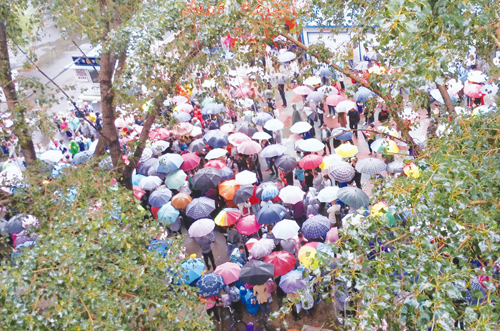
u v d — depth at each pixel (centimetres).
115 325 428
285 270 1072
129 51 799
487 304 309
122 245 543
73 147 2095
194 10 767
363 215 450
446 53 360
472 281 358
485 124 487
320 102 2022
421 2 322
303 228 1183
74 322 415
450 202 368
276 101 2380
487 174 388
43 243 520
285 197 1359
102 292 456
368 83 779
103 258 518
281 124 1816
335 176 1416
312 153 1686
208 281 1026
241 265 1186
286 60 2142
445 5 346
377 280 368
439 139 529
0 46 879
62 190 693
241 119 2127
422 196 393
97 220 543
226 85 883
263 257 1121
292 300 437
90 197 680
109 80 927
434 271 337
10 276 440
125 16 905
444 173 375
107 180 692
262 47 794
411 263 364
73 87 903
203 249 1305
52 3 822
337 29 848
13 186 764
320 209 1541
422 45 365
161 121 916
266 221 1269
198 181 1507
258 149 1683
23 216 722
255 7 743
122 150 1008
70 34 836
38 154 1902
